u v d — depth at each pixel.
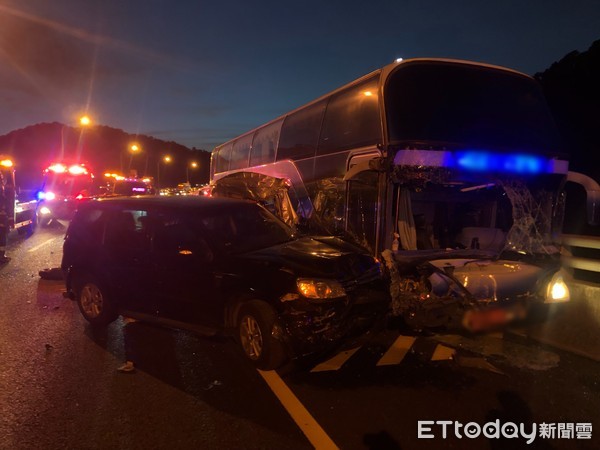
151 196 6.83
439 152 6.39
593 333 5.60
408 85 6.74
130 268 6.14
